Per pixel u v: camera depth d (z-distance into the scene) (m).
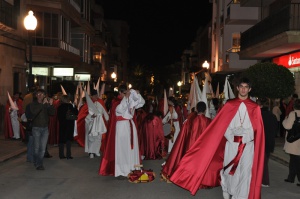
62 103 13.34
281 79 17.86
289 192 9.02
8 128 18.30
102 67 53.47
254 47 24.41
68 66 31.53
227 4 34.25
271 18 21.97
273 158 14.02
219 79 35.53
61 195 8.48
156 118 13.43
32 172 10.98
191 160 7.98
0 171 11.13
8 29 21.81
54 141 16.78
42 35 27.00
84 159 13.34
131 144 10.05
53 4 27.03
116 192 8.77
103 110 13.24
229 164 7.39
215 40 41.84
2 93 21.69
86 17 38.06
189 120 9.03
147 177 9.75
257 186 7.28
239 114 7.43
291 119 9.46
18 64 24.06
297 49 21.64
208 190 9.08
